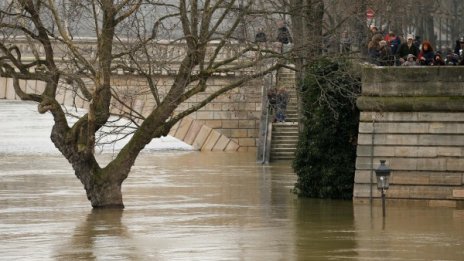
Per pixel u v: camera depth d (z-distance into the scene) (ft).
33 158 441.27
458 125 251.80
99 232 223.92
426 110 253.24
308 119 277.23
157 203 274.57
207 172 371.56
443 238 211.00
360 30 317.83
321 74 271.90
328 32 295.07
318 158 275.39
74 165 257.55
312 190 279.49
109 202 259.80
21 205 273.95
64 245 208.23
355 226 227.61
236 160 425.69
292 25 313.32
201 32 250.16
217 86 460.96
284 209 258.37
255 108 474.49
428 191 252.01
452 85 252.01
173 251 199.93
